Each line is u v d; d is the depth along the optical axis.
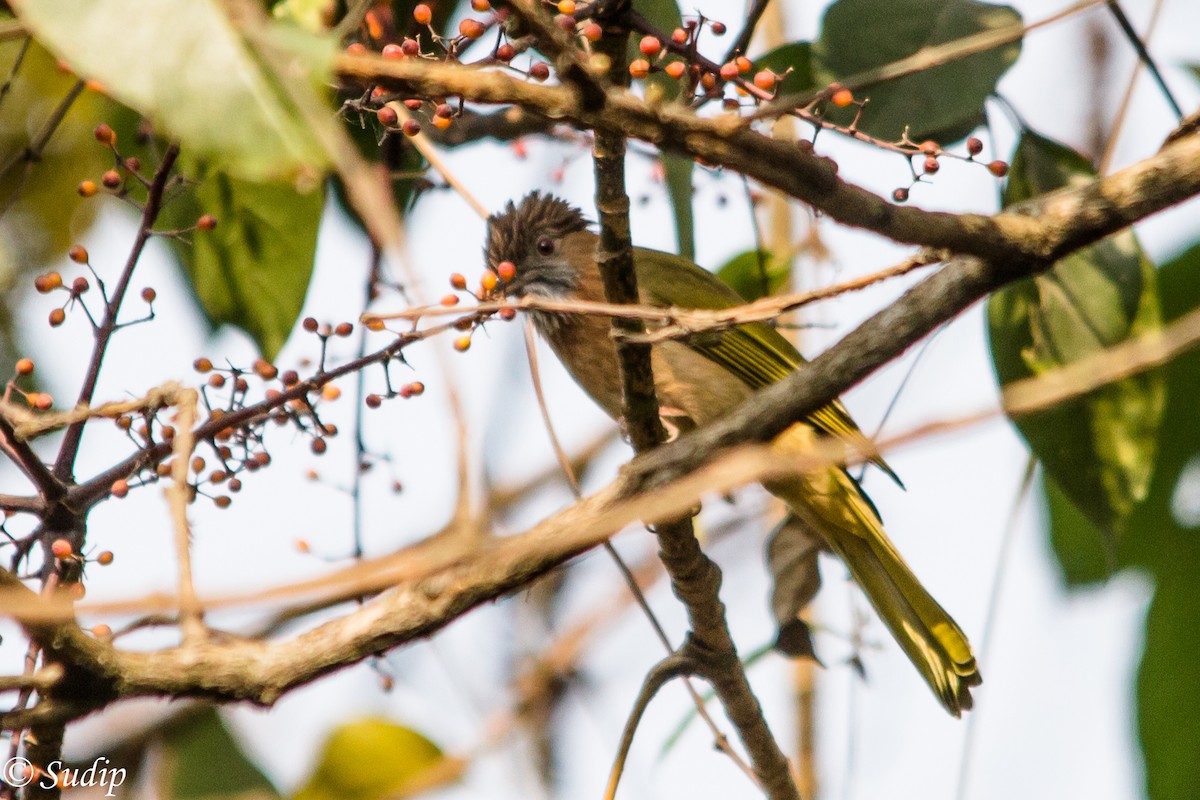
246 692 4.95
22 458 5.70
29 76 8.86
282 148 3.54
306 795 8.51
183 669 4.82
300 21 5.34
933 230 5.25
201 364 6.33
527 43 5.66
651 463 5.91
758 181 5.08
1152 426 7.41
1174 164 5.43
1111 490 7.45
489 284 6.15
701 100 6.15
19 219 9.19
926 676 8.65
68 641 4.53
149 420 5.75
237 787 8.67
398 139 8.05
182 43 3.58
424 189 8.15
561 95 4.57
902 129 7.34
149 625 4.98
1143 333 7.43
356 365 6.10
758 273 9.80
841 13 7.53
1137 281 7.45
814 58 7.53
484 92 4.48
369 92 5.89
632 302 6.01
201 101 3.55
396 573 3.76
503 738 8.89
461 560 3.99
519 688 9.34
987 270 5.57
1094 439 7.45
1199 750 8.15
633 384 6.30
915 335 5.70
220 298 7.57
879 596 8.85
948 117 7.33
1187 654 8.36
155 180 6.22
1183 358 8.66
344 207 8.32
